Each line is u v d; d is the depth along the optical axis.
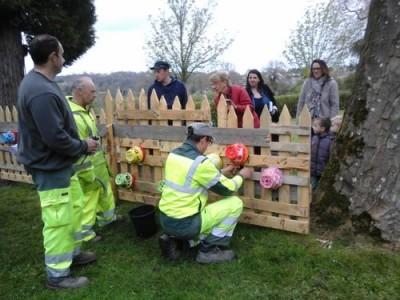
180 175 3.17
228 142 3.94
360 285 2.84
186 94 5.39
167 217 3.22
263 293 2.83
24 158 2.87
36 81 2.69
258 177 3.82
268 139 3.68
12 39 6.78
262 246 3.53
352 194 3.50
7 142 6.00
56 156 2.86
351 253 3.23
